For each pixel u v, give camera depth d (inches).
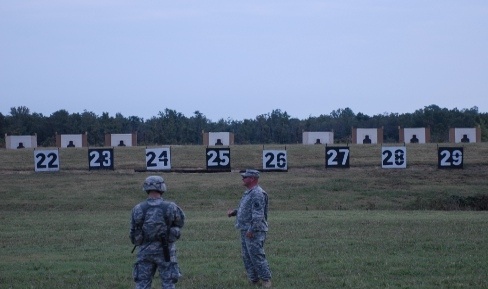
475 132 2942.9
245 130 3954.2
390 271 601.6
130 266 649.6
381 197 1674.5
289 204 1603.1
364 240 805.9
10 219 1217.4
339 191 1740.9
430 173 1931.6
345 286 542.0
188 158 2261.3
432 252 706.8
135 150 2404.0
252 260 541.0
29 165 2161.7
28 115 3924.7
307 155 2245.3
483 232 878.4
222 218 1216.8
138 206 437.4
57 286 554.3
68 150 2417.6
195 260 674.8
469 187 1770.4
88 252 753.0
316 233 886.4
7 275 605.3
